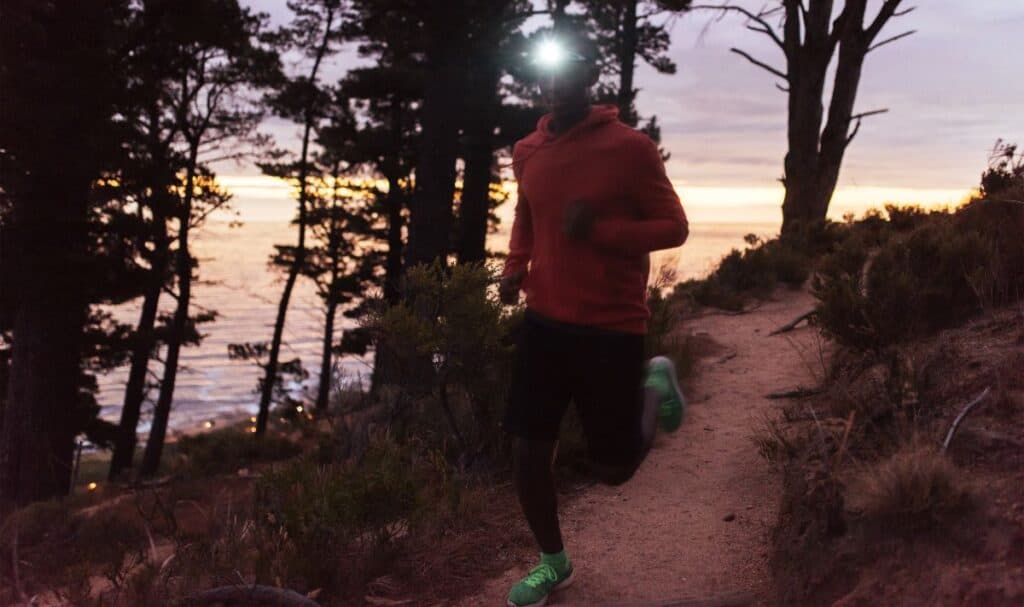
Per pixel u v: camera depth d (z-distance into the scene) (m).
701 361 6.82
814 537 2.67
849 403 3.76
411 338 4.77
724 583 3.06
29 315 14.30
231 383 145.88
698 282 10.80
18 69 12.74
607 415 2.67
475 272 4.90
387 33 22.75
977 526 2.39
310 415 10.58
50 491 14.20
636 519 3.86
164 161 20.72
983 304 4.46
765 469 4.18
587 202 2.49
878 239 9.77
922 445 2.88
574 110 2.60
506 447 4.76
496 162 24.11
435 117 15.14
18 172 13.35
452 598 3.27
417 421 5.36
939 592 2.26
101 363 22.61
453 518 4.00
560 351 2.66
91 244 15.16
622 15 27.64
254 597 3.27
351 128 30.11
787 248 11.85
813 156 16.95
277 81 26.23
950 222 6.06
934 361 3.77
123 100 14.35
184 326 25.39
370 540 3.78
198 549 4.11
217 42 19.03
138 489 8.28
